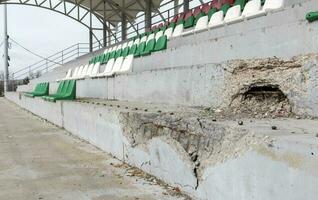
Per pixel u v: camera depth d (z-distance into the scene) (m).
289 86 4.55
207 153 4.32
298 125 3.79
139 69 11.19
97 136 8.34
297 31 4.95
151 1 24.59
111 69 13.47
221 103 5.64
